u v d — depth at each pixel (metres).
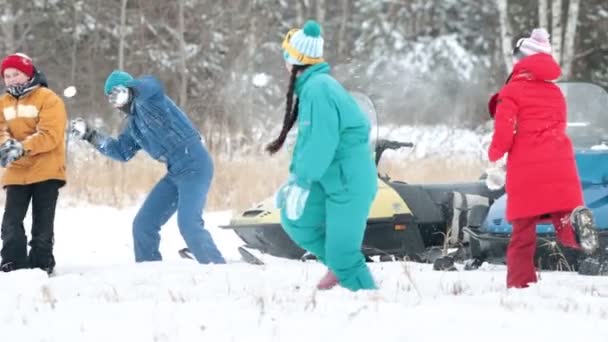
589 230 22.31
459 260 29.69
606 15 106.19
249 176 50.22
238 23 103.62
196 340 15.46
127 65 103.56
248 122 65.88
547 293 20.59
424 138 89.06
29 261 29.39
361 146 21.00
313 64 21.22
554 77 23.09
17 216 29.22
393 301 18.84
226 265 26.41
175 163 29.30
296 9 122.38
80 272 29.38
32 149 28.58
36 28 106.12
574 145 29.94
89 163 54.16
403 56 109.50
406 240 30.52
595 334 15.64
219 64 103.12
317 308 17.61
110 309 17.98
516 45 23.62
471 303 18.92
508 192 23.16
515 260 22.86
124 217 46.16
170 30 100.94
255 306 17.95
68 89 29.83
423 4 114.81
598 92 30.28
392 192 31.03
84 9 104.06
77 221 44.53
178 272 24.64
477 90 106.12
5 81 29.16
